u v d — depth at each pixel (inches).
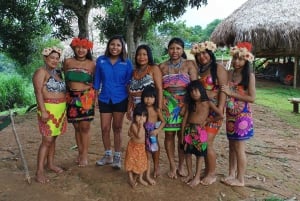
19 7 481.1
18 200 152.2
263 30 589.0
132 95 170.4
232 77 164.6
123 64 176.9
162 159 204.8
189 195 156.2
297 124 354.0
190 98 159.8
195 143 159.5
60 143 240.4
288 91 601.3
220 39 679.7
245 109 161.8
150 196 154.3
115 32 541.3
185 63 165.8
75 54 178.5
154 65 167.3
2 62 1170.0
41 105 164.7
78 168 183.8
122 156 209.5
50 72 168.4
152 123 161.8
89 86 179.3
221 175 181.9
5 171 185.2
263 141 276.7
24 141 252.2
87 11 453.1
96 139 251.0
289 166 214.1
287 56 711.1
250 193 163.8
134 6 498.3
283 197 164.6
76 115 178.7
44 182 168.7
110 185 162.6
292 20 581.6
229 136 166.4
